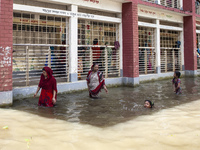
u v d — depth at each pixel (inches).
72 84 331.9
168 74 515.8
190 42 557.6
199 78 536.1
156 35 485.4
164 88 371.2
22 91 276.7
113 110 216.7
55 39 367.2
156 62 486.0
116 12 401.4
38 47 365.1
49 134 142.6
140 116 191.5
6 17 235.6
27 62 286.0
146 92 330.6
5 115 189.3
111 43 426.0
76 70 339.9
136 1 396.8
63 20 366.0
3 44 233.3
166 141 130.4
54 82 234.4
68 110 216.7
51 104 233.8
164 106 232.4
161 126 159.8
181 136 138.3
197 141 129.9
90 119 183.2
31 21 341.1
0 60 231.0
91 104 245.9
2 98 231.8
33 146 121.4
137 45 399.2
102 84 284.4
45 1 312.7
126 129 154.6
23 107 229.5
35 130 149.7
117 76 412.8
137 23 399.5
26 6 283.9
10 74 239.1
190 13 544.4
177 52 576.4
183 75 565.9
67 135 141.3
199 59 626.2
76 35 338.0
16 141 127.6
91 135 141.9
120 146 123.3
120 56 407.2
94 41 397.7
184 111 206.7
